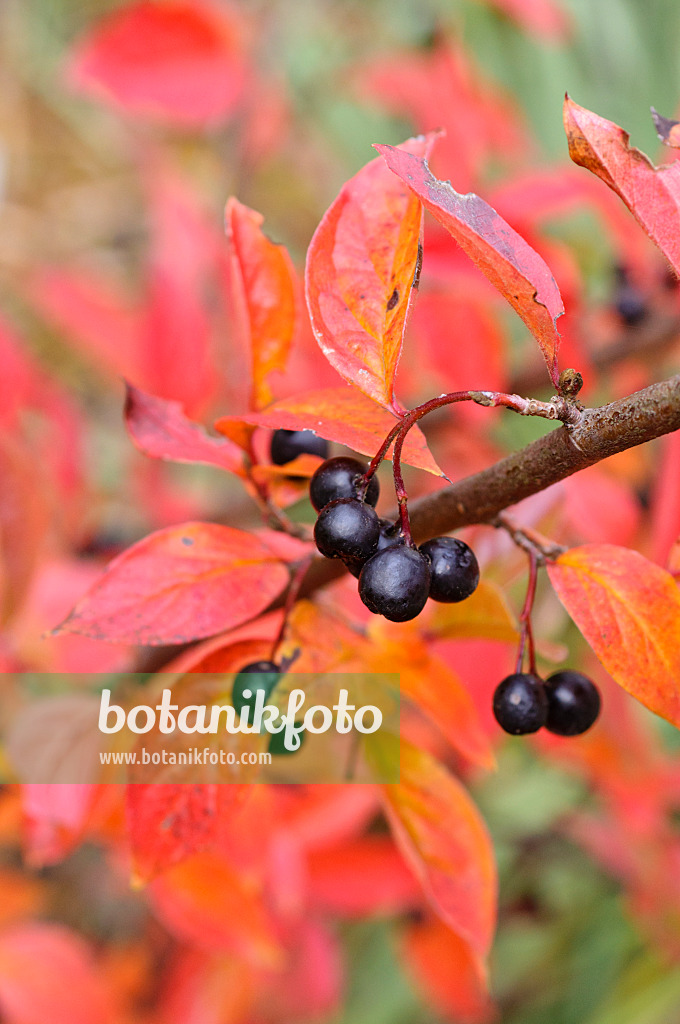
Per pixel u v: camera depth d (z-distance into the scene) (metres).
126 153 0.96
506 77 0.72
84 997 0.52
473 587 0.36
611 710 0.51
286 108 0.74
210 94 0.63
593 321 0.52
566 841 0.64
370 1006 0.66
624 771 0.53
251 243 0.39
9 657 0.50
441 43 0.64
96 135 1.03
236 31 0.64
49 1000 0.52
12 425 0.58
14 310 0.90
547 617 0.48
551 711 0.38
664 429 0.34
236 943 0.48
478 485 0.36
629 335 0.51
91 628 0.37
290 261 0.39
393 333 0.35
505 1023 0.63
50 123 1.06
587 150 0.35
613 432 0.35
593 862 0.63
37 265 0.88
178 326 0.54
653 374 0.54
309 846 0.51
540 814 0.64
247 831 0.48
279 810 0.50
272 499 0.39
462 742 0.40
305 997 0.58
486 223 0.35
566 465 0.35
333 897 0.54
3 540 0.48
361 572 0.35
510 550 0.43
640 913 0.57
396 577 0.34
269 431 0.40
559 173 0.49
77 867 0.71
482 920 0.40
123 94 0.62
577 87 0.73
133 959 0.64
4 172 0.91
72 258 0.91
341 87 0.66
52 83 0.98
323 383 0.51
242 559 0.38
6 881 0.57
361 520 0.35
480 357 0.50
